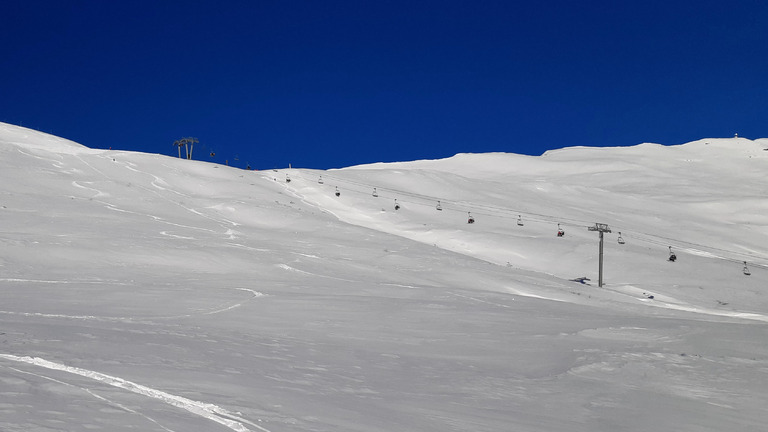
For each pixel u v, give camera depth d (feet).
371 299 100.48
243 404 28.04
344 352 55.36
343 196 299.17
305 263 148.36
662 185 535.60
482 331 77.77
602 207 386.73
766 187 537.24
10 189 206.39
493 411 37.37
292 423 25.94
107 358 35.91
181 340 49.47
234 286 109.91
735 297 192.85
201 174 292.61
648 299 176.14
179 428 22.34
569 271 212.64
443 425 31.09
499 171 605.31
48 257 125.49
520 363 59.06
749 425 40.98
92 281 106.63
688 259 232.32
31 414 21.66
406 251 182.60
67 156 281.33
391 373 46.96
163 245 147.54
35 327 48.06
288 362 45.24
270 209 232.32
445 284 144.15
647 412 42.29
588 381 52.06
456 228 254.88
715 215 415.44
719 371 57.98
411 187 354.95
